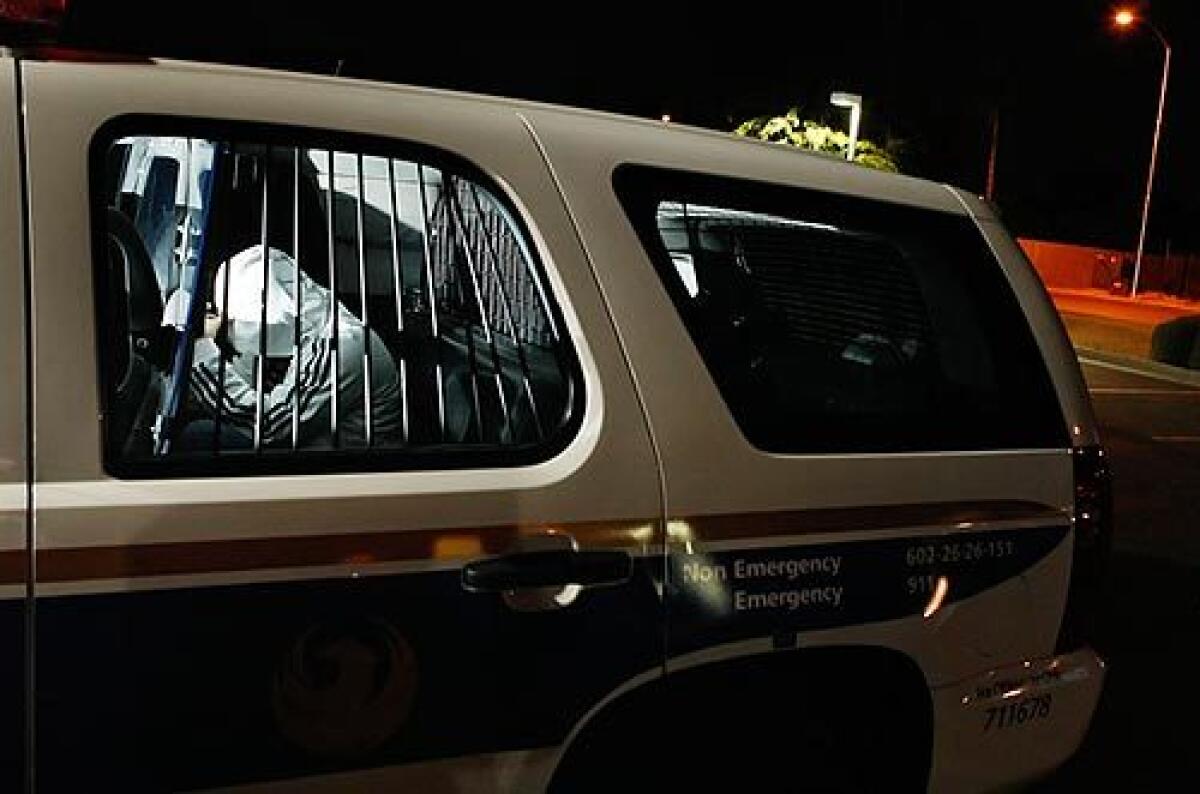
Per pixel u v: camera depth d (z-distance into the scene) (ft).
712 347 6.77
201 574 5.25
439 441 6.13
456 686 5.81
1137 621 17.25
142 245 5.99
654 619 6.34
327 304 6.18
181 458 5.49
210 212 6.11
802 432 7.00
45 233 5.26
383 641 5.62
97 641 5.07
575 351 6.32
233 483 5.48
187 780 5.26
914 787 7.69
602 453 6.23
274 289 6.14
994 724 7.86
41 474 5.07
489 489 5.93
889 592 7.20
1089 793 11.88
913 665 7.41
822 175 7.69
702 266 7.11
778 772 7.16
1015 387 8.12
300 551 5.45
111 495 5.18
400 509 5.71
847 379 7.42
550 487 6.07
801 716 7.18
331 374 6.10
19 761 4.96
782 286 7.37
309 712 5.48
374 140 6.18
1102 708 13.96
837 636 7.00
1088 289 126.82
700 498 6.49
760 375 7.00
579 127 6.84
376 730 5.63
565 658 6.08
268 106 5.96
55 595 4.99
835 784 7.43
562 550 6.04
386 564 5.61
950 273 8.15
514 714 5.98
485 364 6.32
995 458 7.80
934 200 8.21
